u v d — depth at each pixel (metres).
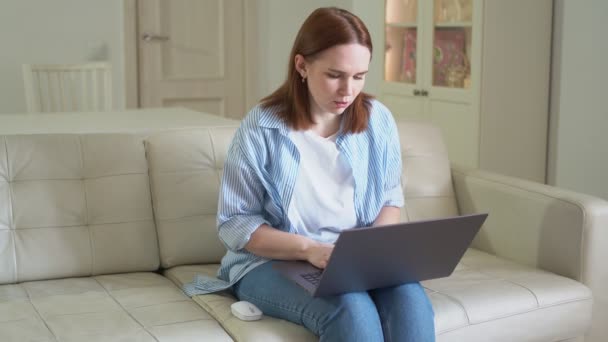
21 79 4.92
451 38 4.10
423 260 1.72
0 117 2.85
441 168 2.54
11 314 1.77
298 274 1.74
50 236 2.05
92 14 5.03
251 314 1.75
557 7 3.96
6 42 4.85
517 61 3.94
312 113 1.90
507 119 3.97
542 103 4.02
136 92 5.24
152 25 5.25
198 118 2.89
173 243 2.16
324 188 1.90
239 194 1.88
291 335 1.71
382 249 1.61
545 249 2.22
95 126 2.62
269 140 1.88
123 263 2.11
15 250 2.02
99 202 2.11
